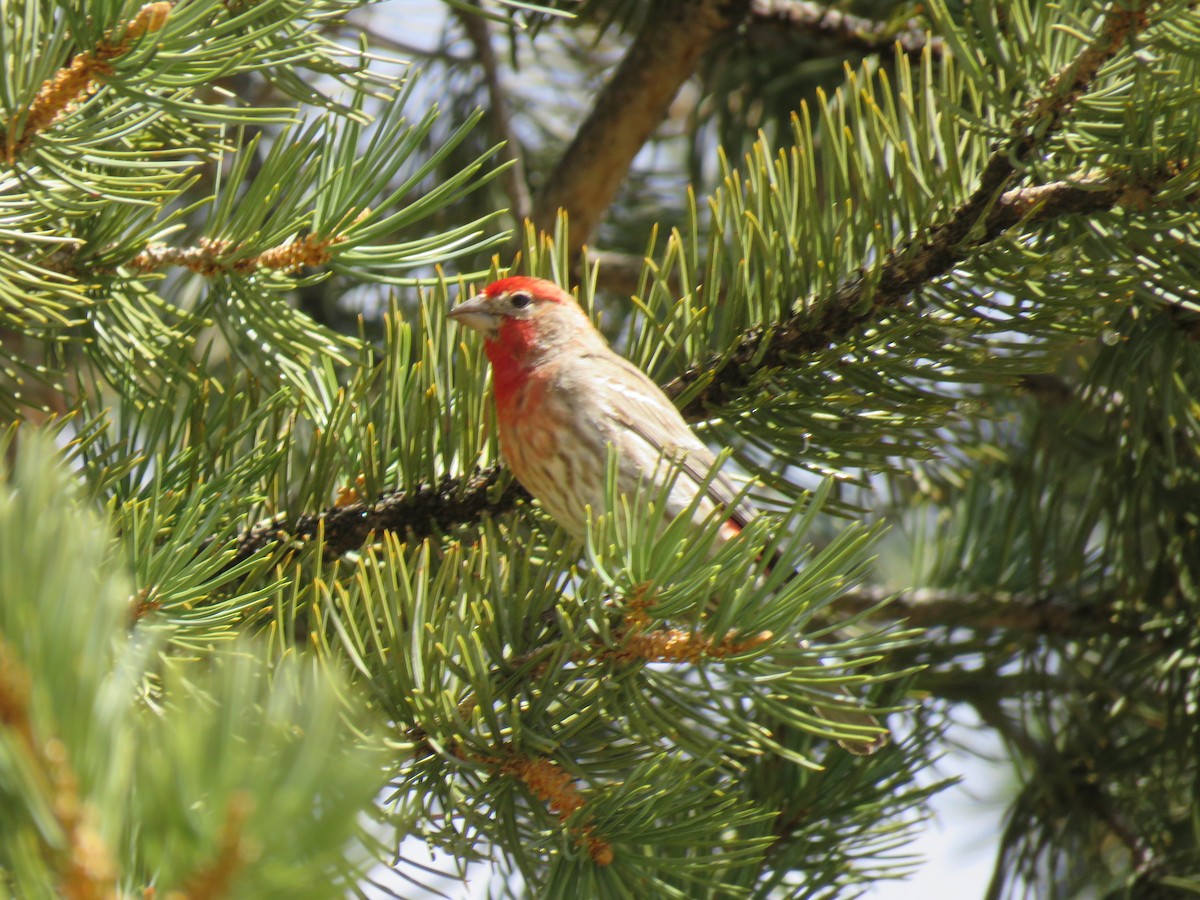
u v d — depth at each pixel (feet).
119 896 8.50
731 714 15.84
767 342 20.48
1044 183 19.38
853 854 21.71
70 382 30.14
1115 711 27.53
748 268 21.16
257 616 16.55
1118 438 25.91
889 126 20.30
